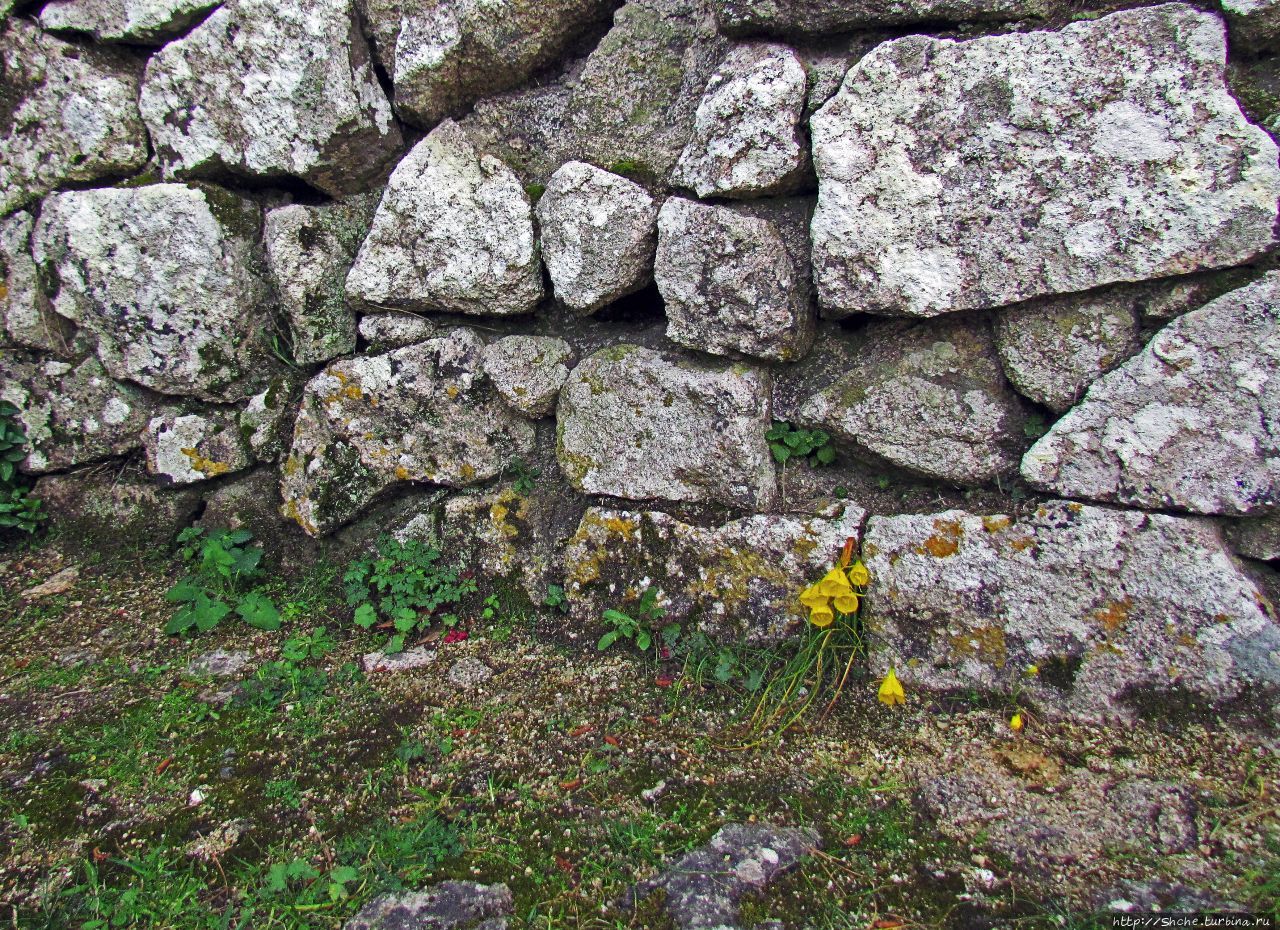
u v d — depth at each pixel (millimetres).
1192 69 1868
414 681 2377
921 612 2176
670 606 2410
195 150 2777
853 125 2113
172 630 2600
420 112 2648
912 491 2309
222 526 2943
